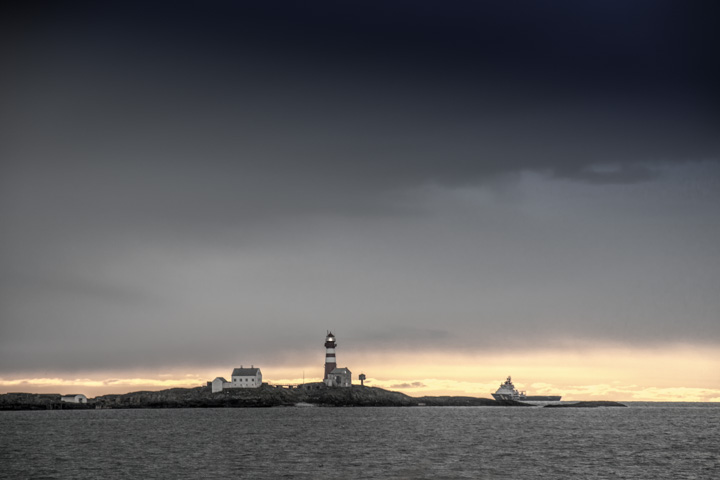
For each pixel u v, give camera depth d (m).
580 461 88.12
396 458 91.62
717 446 108.44
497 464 85.31
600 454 95.81
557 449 102.75
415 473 78.19
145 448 105.69
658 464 85.19
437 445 109.25
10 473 79.50
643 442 115.38
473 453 97.12
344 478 74.88
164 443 114.06
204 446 108.50
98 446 109.38
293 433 135.88
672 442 115.44
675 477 75.00
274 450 101.94
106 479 74.88
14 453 99.19
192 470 81.00
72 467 84.00
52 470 81.62
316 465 84.88
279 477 75.69
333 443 112.94
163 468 82.75
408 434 133.25
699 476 75.75
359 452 98.75
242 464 86.00
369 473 78.25
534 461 88.19
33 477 76.69
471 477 75.19
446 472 78.75
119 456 94.94
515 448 104.25
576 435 131.62
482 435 130.88
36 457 94.19
